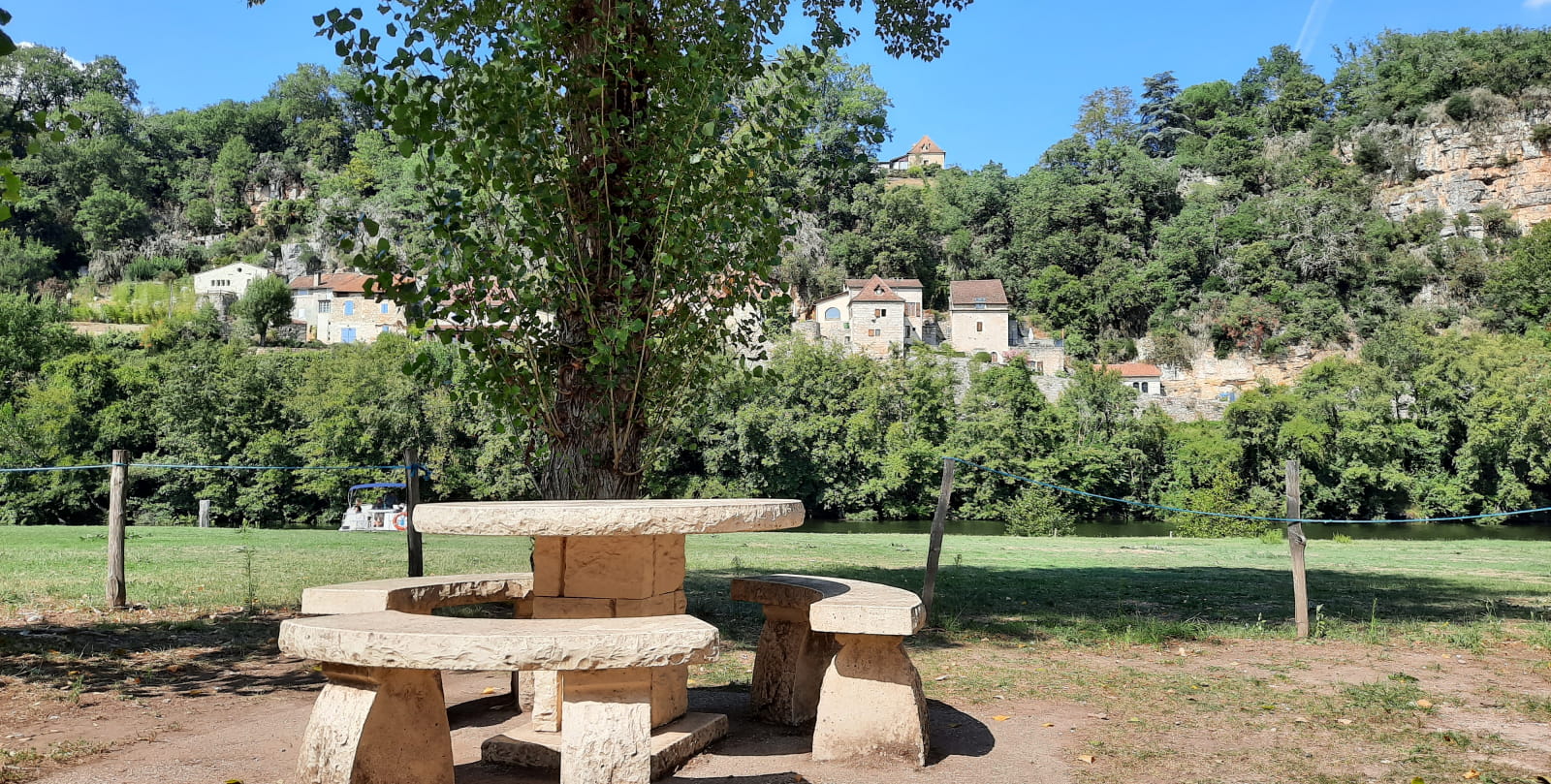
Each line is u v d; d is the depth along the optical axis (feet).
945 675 22.38
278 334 306.76
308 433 167.94
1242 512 173.27
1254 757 15.35
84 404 173.68
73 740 15.78
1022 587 41.86
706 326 23.27
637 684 11.86
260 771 14.05
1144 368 315.99
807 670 18.10
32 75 440.86
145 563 44.60
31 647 23.61
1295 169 387.96
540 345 23.03
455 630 11.66
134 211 422.00
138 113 486.38
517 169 21.50
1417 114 373.20
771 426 191.62
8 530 72.79
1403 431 195.72
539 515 13.35
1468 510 190.08
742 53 23.48
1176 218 383.24
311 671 22.31
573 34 22.50
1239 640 28.07
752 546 69.51
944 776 14.26
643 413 23.29
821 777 14.16
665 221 21.97
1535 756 15.39
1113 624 29.94
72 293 375.04
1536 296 302.25
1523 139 345.51
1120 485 195.72
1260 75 470.39
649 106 22.91
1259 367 321.73
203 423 166.81
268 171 469.98
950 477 29.86
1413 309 326.03
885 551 64.44
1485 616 32.91
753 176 22.93
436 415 168.04
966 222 414.41
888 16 36.11
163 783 13.42
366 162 421.59
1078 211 379.96
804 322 310.24
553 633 11.38
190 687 20.40
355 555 52.19
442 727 13.07
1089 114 461.37
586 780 11.37
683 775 14.30
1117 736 16.78
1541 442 182.29
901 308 310.65
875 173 426.10
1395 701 19.45
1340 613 33.78
